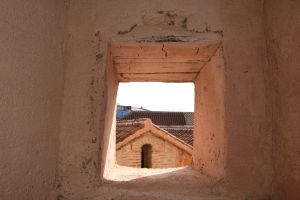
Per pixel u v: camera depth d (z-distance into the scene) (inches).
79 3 66.9
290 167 54.8
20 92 45.9
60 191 61.2
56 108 60.2
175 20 66.2
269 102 62.8
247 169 62.2
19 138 45.8
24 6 47.1
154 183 69.1
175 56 75.2
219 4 66.7
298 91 52.2
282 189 57.7
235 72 64.9
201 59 77.3
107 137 76.0
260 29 65.7
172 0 66.9
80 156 62.3
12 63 43.5
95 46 65.5
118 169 92.8
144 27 66.1
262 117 63.5
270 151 62.2
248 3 66.7
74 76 64.6
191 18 66.2
